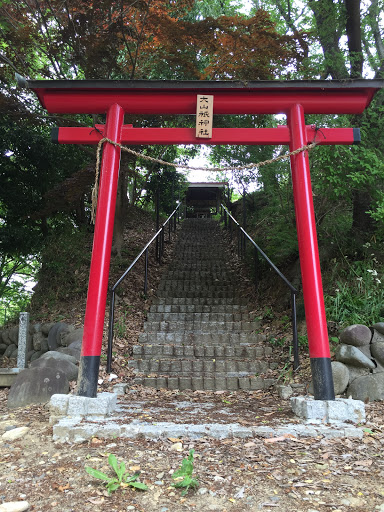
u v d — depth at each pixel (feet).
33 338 20.33
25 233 28.27
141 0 20.70
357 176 16.46
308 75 21.16
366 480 7.62
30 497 7.14
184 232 40.98
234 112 13.62
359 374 13.62
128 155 25.79
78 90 13.08
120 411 11.47
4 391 14.80
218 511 6.74
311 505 6.84
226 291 24.25
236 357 17.17
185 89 12.98
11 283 36.14
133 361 16.51
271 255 24.23
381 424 10.64
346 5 20.66
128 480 7.47
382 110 17.85
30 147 28.25
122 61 26.11
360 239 20.34
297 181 12.97
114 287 16.11
